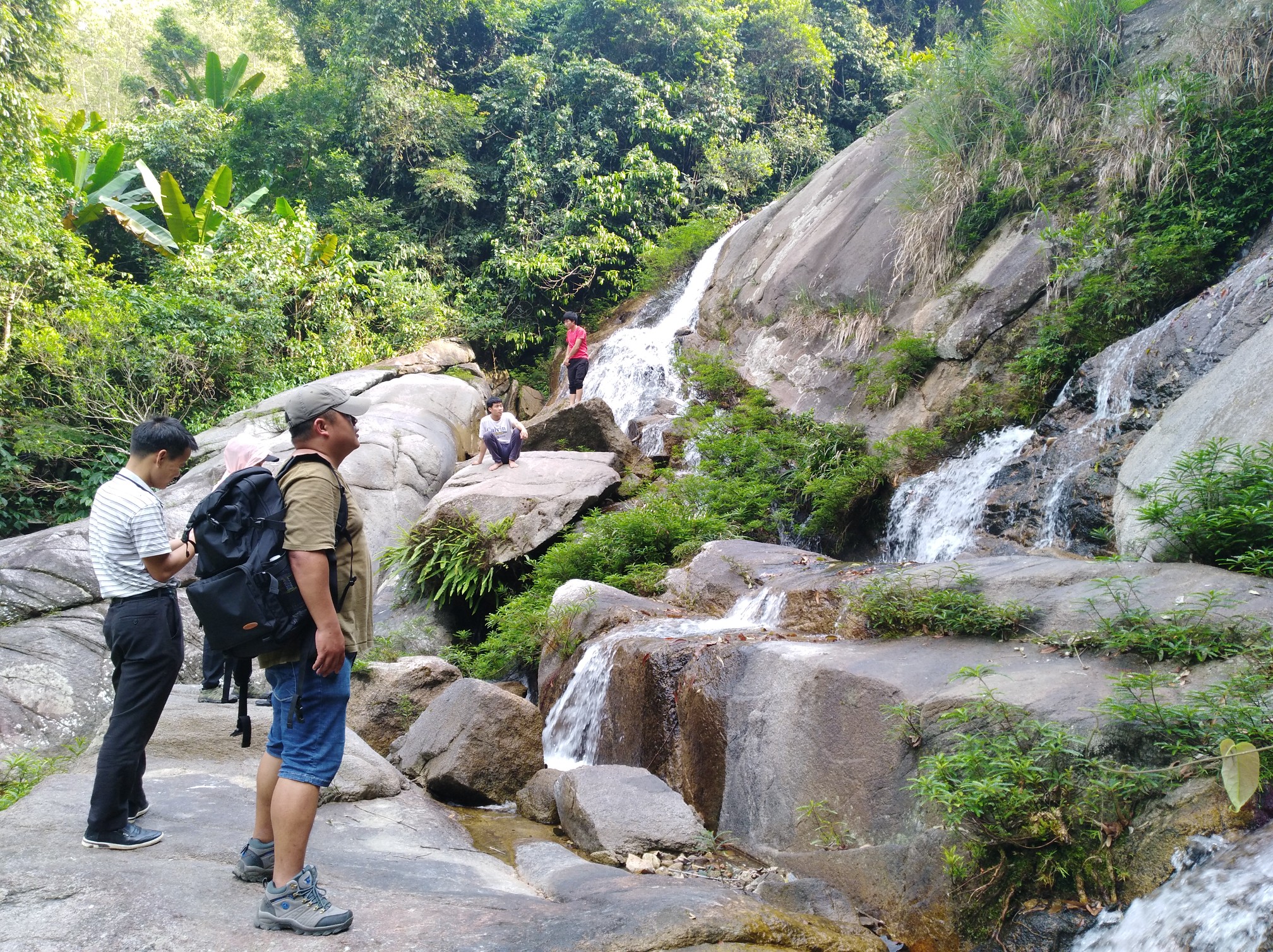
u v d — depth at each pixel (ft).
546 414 46.52
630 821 16.14
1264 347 20.18
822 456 34.42
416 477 40.78
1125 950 10.36
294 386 53.57
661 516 30.68
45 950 8.89
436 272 70.28
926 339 34.24
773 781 16.17
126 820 12.07
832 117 84.12
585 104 72.59
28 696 27.66
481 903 11.37
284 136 72.08
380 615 33.42
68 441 45.21
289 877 9.87
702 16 73.51
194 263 54.75
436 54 77.77
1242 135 28.81
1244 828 10.38
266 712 20.07
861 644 17.95
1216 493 16.96
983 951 11.73
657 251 63.52
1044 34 36.09
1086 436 26.14
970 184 36.58
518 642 27.53
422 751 20.74
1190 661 13.24
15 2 48.42
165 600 12.38
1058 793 11.98
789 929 11.23
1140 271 28.86
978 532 27.20
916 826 13.46
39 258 48.08
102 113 111.86
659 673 19.98
